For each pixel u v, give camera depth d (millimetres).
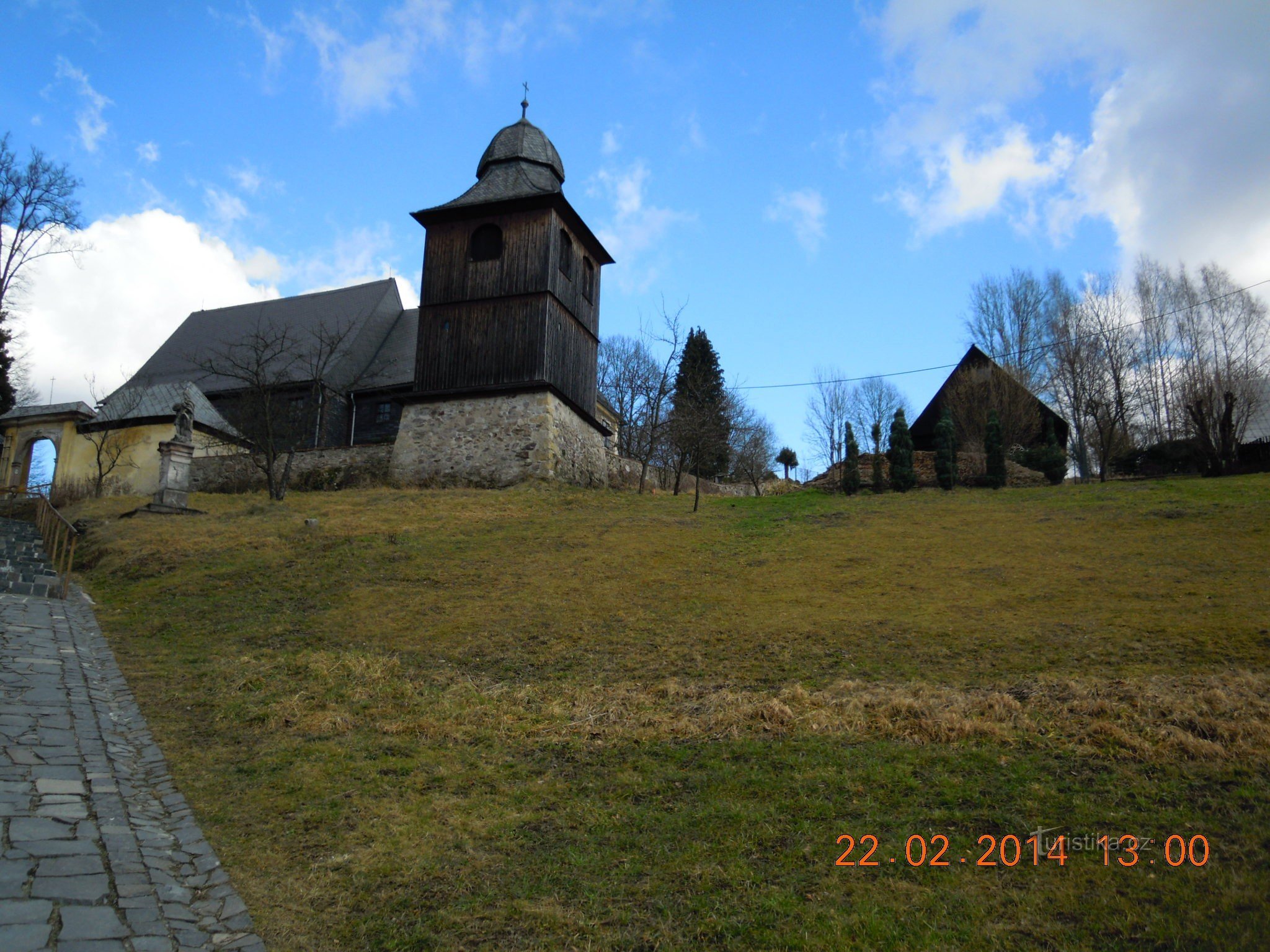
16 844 6094
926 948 5156
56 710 9258
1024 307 41531
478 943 5566
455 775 8242
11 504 27734
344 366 31719
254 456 25797
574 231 28453
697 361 47500
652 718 9242
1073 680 9125
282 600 14812
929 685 9523
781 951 5293
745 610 13023
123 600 15211
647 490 31094
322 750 8867
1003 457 24250
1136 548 14961
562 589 14469
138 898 5715
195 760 8570
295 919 5848
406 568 16203
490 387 25875
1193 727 7715
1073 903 5484
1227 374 33000
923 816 6777
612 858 6570
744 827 6855
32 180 30719
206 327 36594
